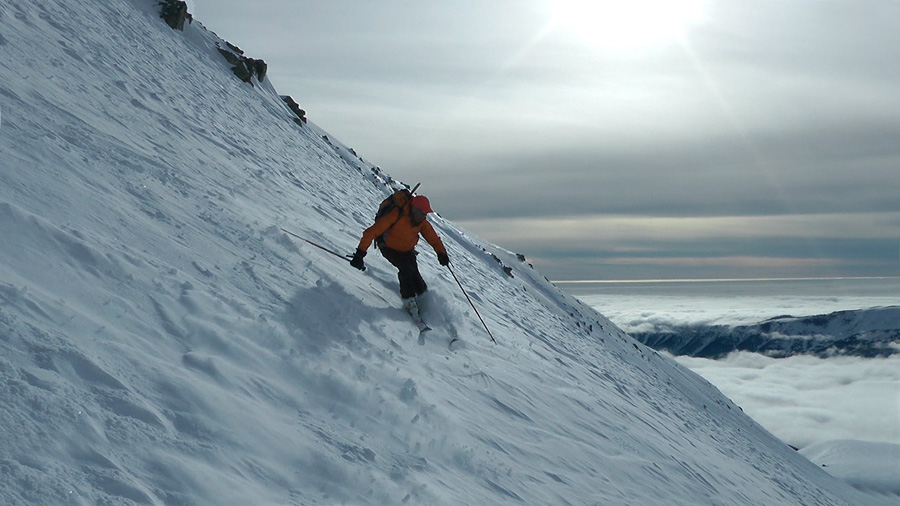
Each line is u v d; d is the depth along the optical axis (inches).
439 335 261.6
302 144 599.8
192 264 184.9
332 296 222.5
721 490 302.8
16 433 92.5
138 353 127.3
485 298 458.6
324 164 588.4
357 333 204.2
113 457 98.5
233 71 641.0
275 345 163.9
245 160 374.3
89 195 188.2
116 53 402.6
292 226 289.4
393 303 265.1
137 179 225.5
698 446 405.1
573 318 757.3
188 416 117.0
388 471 135.6
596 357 531.8
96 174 207.9
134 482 95.8
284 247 246.7
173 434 110.6
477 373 241.3
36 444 92.8
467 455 167.0
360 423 150.9
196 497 99.1
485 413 209.8
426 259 470.0
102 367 116.4
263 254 226.7
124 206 196.5
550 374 319.3
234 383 136.1
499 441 192.9
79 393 107.0
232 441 117.3
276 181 372.2
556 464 204.1
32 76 267.4
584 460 222.5
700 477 300.0
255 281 199.0
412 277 261.4
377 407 161.8
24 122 215.5
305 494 114.2
